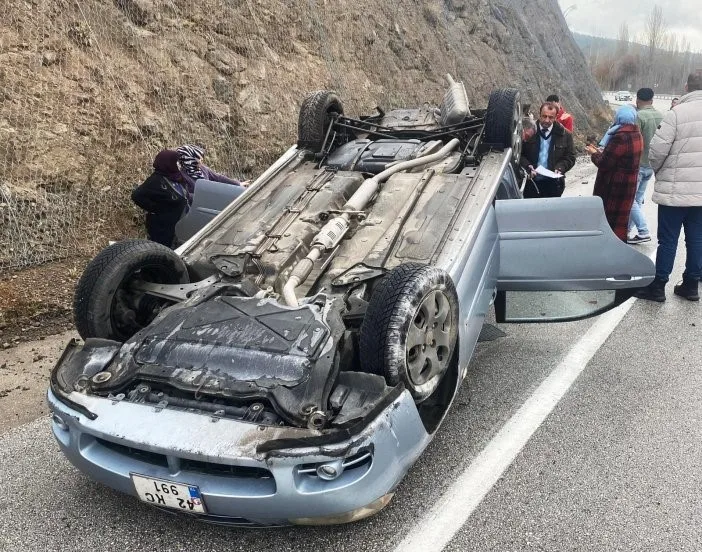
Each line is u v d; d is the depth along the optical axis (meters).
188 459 2.62
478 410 4.10
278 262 3.86
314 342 3.00
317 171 5.09
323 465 2.55
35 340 5.19
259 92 9.38
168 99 8.05
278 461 2.51
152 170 7.46
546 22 26.53
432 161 4.94
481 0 20.08
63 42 7.13
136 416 2.79
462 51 17.56
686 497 3.19
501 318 4.88
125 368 3.07
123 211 7.03
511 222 4.48
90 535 3.05
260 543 2.96
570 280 4.46
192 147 6.20
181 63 8.44
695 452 3.59
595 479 3.35
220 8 9.45
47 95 6.78
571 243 4.40
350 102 11.53
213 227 4.44
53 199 6.47
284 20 10.81
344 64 12.04
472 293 3.90
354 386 2.86
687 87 5.86
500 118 4.99
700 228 5.89
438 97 14.96
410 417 2.84
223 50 9.20
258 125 9.12
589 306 4.71
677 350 5.00
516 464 3.49
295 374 2.85
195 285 3.73
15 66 6.61
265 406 2.83
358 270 3.68
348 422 2.61
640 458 3.53
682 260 7.42
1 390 4.45
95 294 3.49
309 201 4.54
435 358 3.26
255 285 3.65
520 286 4.56
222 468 2.70
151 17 8.38
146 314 3.83
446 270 3.62
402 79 13.94
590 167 15.10
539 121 7.54
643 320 5.64
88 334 3.54
